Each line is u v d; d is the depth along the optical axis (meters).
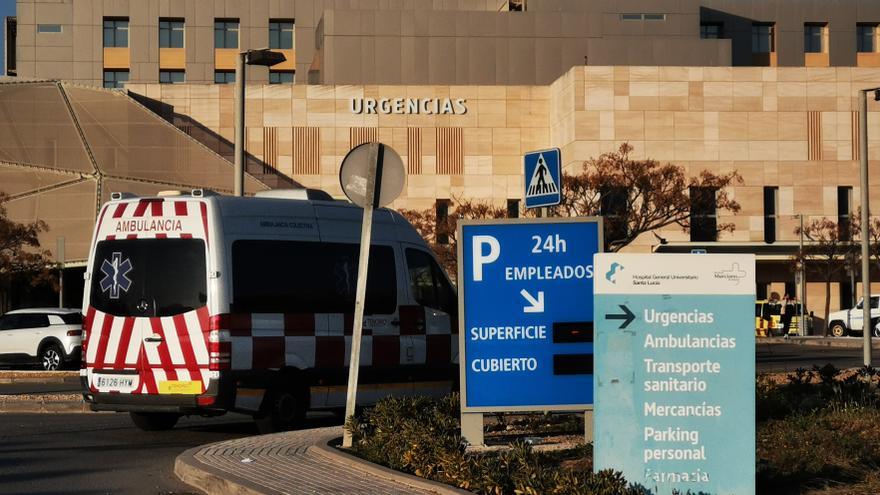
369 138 78.19
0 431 19.16
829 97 74.94
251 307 18.25
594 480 9.80
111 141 72.81
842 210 75.25
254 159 77.56
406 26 82.06
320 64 85.00
